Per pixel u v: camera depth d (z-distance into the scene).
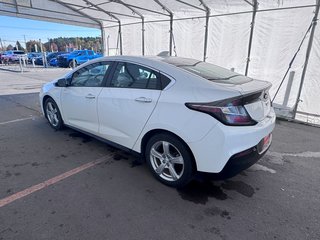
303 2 5.32
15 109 6.07
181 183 2.59
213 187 2.73
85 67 3.59
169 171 2.72
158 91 2.60
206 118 2.22
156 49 8.88
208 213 2.29
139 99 2.72
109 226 2.08
